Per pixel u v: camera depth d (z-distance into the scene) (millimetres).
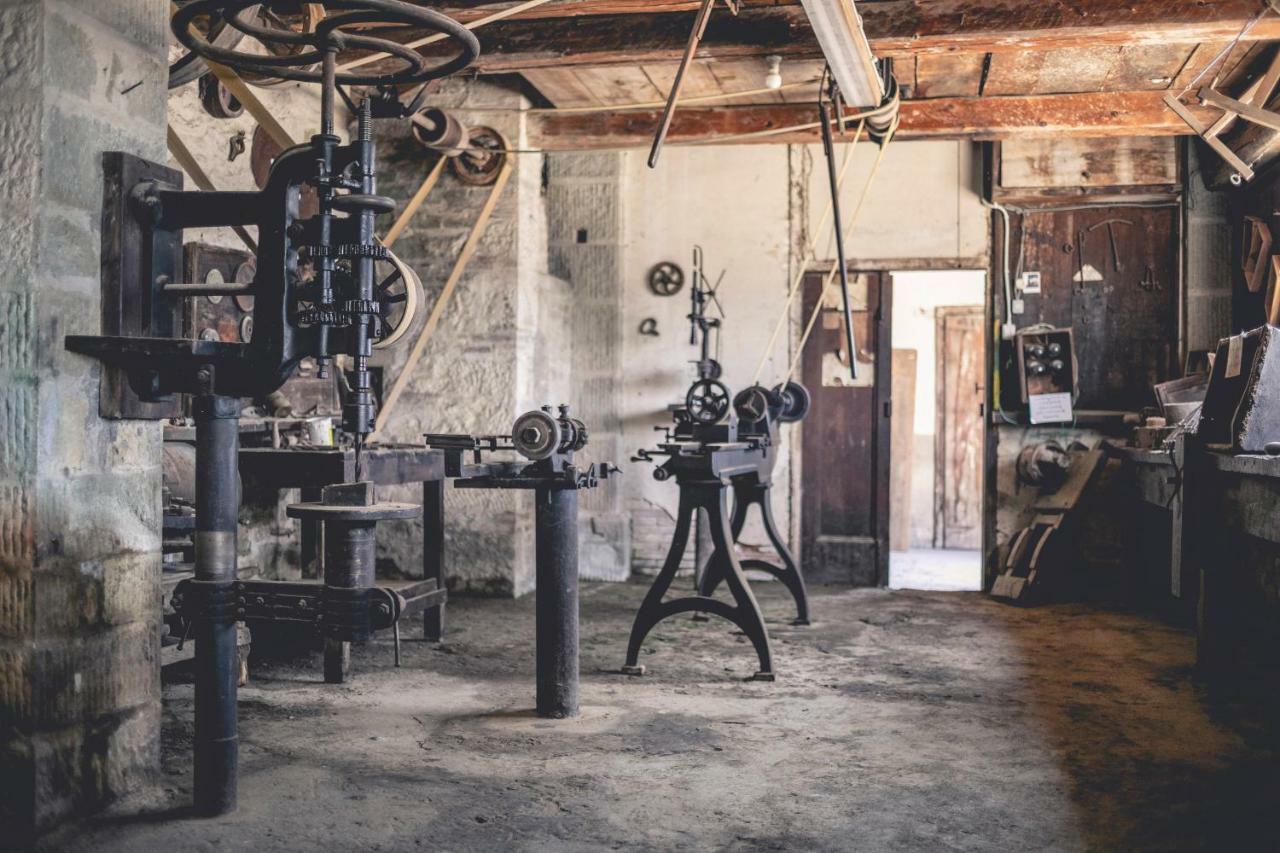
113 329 2936
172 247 3031
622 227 8023
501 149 6988
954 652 5395
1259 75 5766
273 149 6102
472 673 4809
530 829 2961
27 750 2746
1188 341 7207
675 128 6922
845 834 2947
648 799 3211
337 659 4582
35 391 2732
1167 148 7199
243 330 5363
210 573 2990
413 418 7234
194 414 2982
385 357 7277
